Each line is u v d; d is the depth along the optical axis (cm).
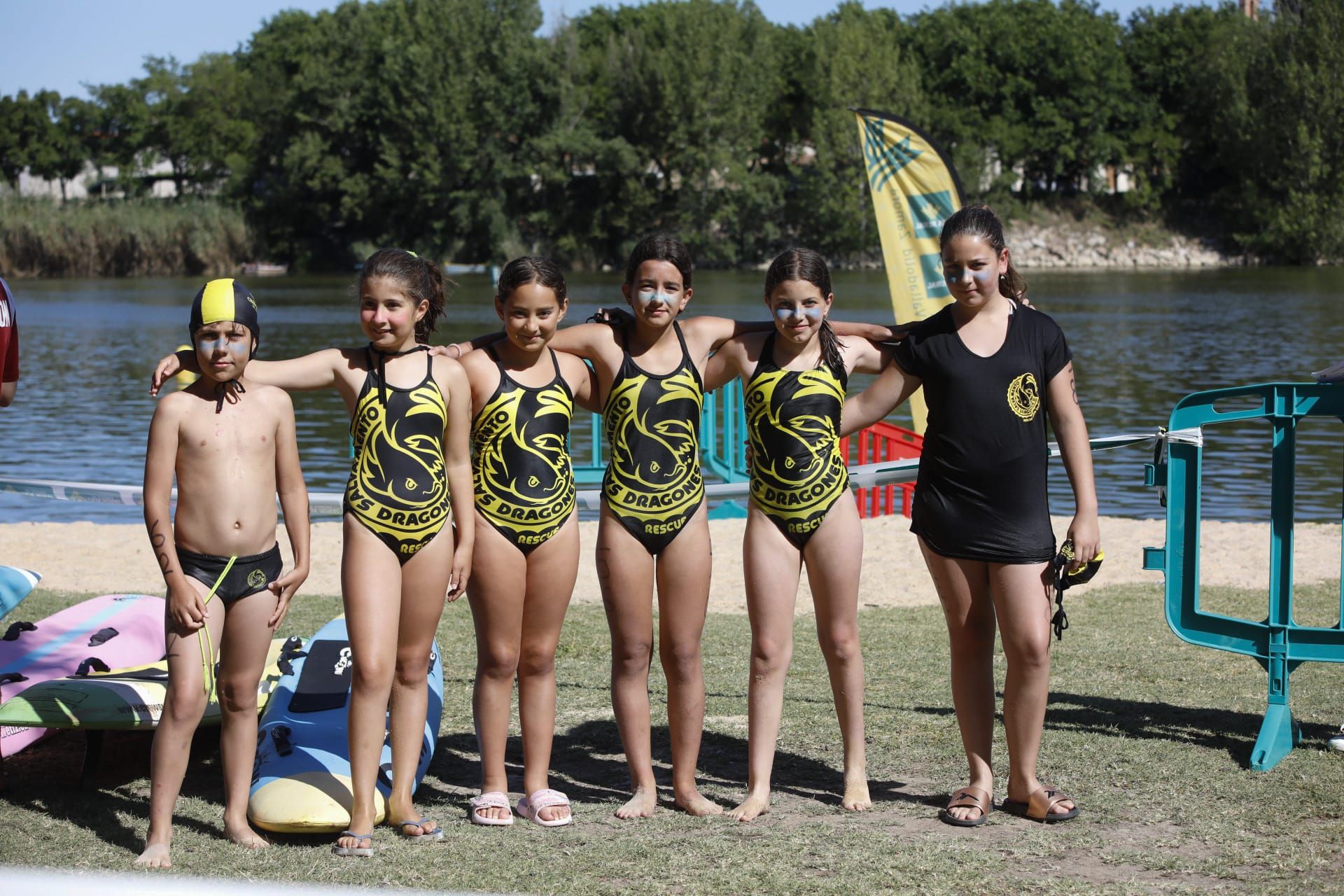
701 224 7600
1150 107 8206
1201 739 543
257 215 7844
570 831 449
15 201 7181
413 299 446
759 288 5650
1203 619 536
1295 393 514
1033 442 451
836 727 577
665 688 655
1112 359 2948
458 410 449
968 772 510
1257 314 4181
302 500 449
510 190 7625
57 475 1634
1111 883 396
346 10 8069
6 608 503
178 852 426
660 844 433
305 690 527
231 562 427
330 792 450
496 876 404
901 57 8262
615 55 7694
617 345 463
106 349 3309
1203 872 405
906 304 1070
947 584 462
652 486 457
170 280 6944
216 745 559
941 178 1055
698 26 7575
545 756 468
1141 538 1109
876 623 798
